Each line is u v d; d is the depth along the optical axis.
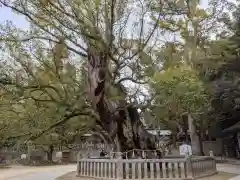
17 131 15.48
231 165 25.88
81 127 19.58
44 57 15.65
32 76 15.25
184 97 18.64
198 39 27.56
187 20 26.19
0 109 15.06
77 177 17.19
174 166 14.96
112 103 17.02
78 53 16.45
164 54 17.38
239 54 27.08
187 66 19.00
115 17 16.12
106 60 16.08
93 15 14.95
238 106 27.03
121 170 14.69
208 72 27.86
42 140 25.97
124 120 17.64
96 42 15.45
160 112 19.72
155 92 17.02
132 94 17.64
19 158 41.38
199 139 31.72
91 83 16.14
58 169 27.30
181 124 36.22
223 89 26.67
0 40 14.80
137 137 17.97
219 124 33.62
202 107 24.42
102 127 17.84
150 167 14.87
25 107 15.57
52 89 15.72
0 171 27.19
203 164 16.64
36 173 22.83
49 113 15.41
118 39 16.50
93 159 16.67
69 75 15.46
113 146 17.62
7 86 14.80
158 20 18.12
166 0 18.62
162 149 21.34
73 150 42.59
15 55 15.01
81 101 16.00
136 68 16.80
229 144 38.50
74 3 14.68
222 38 28.45
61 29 15.35
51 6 15.04
